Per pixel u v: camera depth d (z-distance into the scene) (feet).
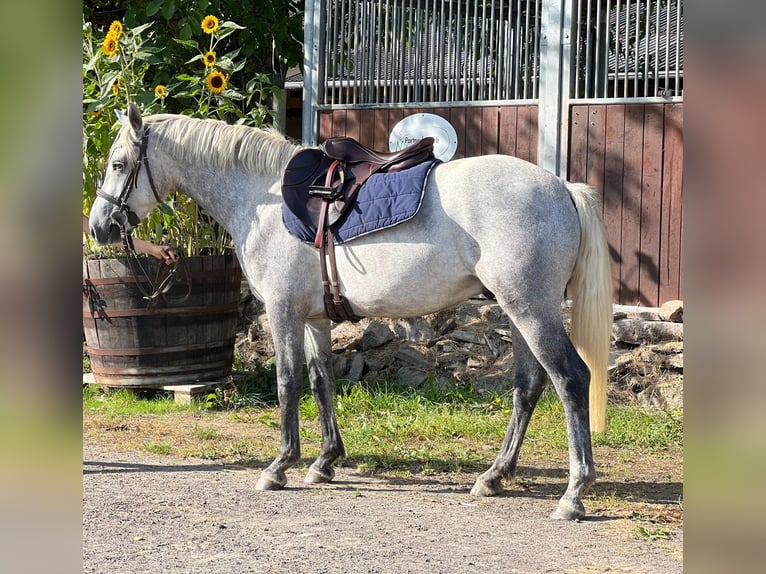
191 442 18.16
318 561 10.57
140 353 21.72
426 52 23.82
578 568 10.35
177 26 29.60
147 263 21.33
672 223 20.89
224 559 10.64
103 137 22.50
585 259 12.88
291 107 38.34
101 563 10.40
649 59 22.02
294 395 14.48
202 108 23.61
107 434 18.75
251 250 14.62
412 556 10.82
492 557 10.79
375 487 14.78
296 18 30.19
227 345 22.97
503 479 14.33
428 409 20.70
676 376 20.38
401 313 13.75
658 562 10.61
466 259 12.87
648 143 21.08
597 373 12.84
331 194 13.66
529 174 12.87
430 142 13.73
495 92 23.30
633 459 16.80
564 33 21.91
